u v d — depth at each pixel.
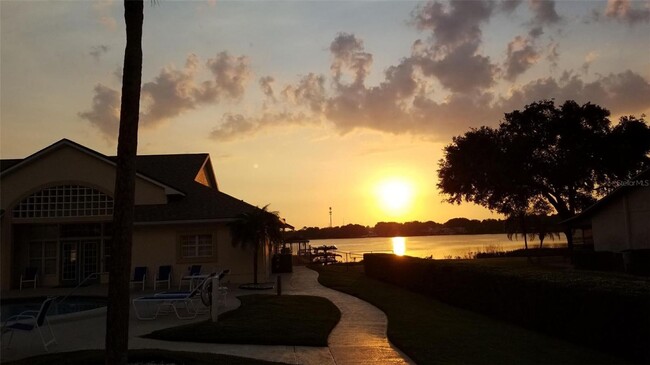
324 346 9.51
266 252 24.50
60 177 24.73
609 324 8.59
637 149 36.47
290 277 25.95
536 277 11.01
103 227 25.48
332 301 15.97
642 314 7.89
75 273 25.23
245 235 21.83
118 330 6.32
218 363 7.90
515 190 37.78
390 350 9.20
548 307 10.27
